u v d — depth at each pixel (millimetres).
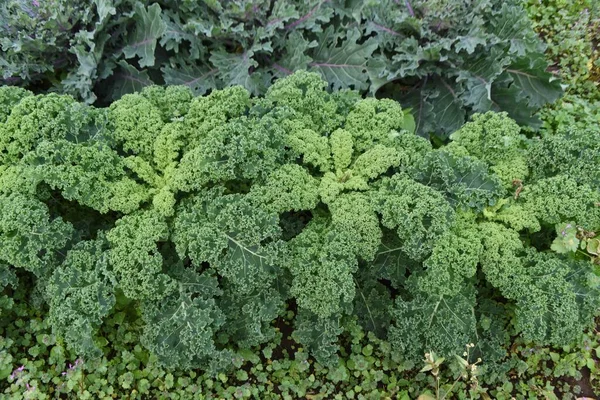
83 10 1491
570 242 1200
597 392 1325
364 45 1569
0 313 1245
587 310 1221
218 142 1169
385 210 1173
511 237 1205
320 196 1227
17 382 1186
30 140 1213
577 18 1940
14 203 1150
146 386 1245
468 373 1271
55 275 1163
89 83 1471
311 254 1183
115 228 1173
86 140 1229
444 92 1644
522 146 1562
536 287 1180
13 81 1532
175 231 1197
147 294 1148
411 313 1250
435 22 1577
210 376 1260
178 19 1591
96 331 1234
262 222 1172
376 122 1309
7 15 1475
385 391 1308
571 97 1794
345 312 1316
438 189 1229
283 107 1268
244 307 1245
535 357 1339
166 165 1257
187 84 1586
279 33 1634
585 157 1215
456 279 1180
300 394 1275
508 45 1576
